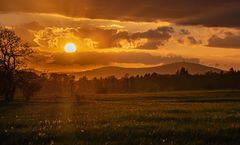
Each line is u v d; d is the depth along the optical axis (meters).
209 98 92.44
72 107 57.78
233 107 46.16
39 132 21.03
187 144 16.80
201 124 23.39
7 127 24.92
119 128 22.03
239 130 20.09
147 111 39.47
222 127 21.30
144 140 17.72
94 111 43.16
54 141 18.30
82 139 18.61
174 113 35.25
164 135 19.19
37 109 54.12
